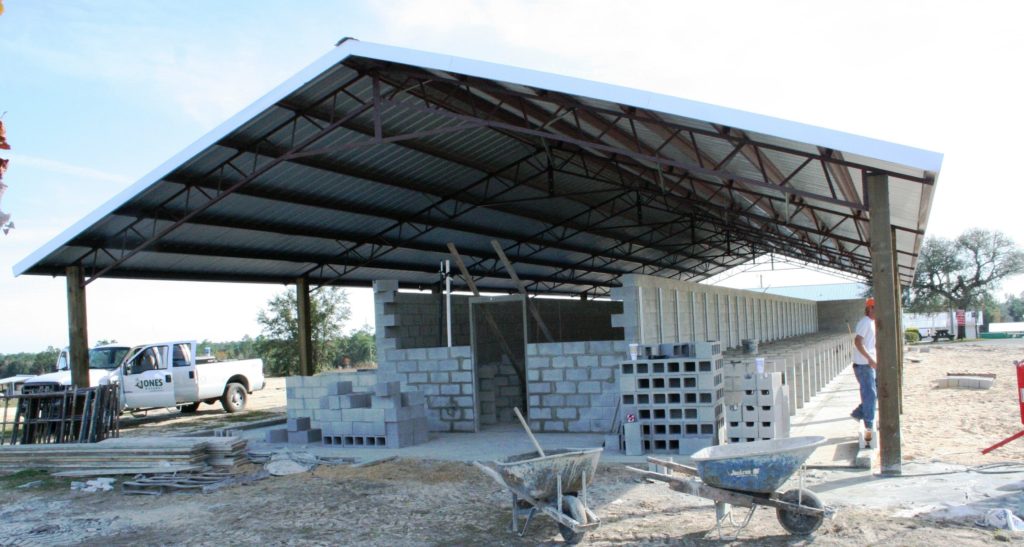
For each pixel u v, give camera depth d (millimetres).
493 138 16297
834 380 22969
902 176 8844
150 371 21375
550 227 25000
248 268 19969
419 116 14414
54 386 20219
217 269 19203
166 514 9008
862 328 10383
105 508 9547
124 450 11602
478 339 16672
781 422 11055
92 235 14930
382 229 20500
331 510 8695
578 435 13234
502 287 33656
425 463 11258
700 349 10812
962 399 16453
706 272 45219
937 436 11477
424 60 10789
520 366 16734
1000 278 66250
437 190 18625
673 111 9227
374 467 11180
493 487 9500
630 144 14438
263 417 20969
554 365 13742
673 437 10844
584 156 17250
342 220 18797
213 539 7742
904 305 69062
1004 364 27609
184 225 15781
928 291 68812
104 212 13898
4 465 12234
